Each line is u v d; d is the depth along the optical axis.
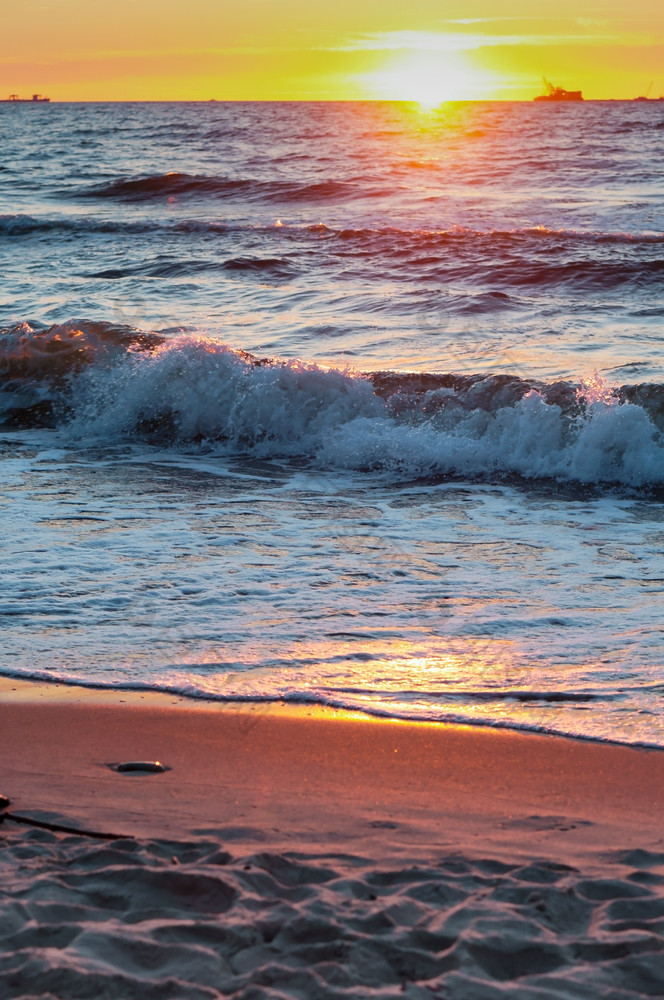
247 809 4.15
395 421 12.51
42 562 8.16
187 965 2.88
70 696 5.61
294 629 6.73
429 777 4.56
